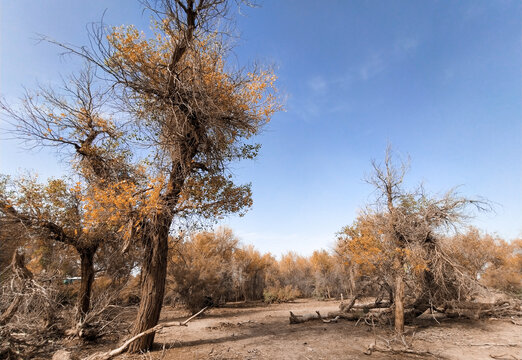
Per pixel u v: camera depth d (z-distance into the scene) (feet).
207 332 36.81
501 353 26.11
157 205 25.02
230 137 30.86
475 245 50.21
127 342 23.89
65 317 32.53
